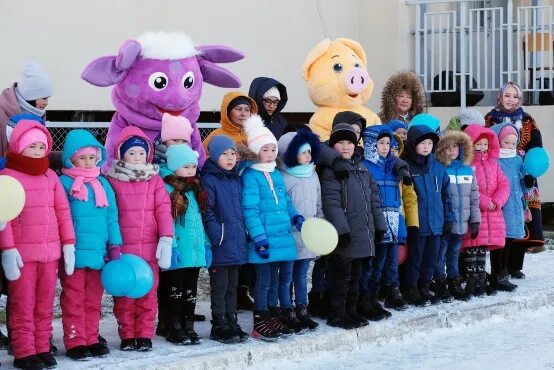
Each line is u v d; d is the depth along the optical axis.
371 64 13.12
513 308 8.65
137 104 7.36
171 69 7.38
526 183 9.30
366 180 7.60
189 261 6.64
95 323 6.44
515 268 9.89
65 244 6.14
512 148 9.27
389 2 12.95
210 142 7.02
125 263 6.18
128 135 6.51
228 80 7.90
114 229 6.34
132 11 11.29
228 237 6.85
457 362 6.92
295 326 7.17
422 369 6.70
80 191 6.25
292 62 12.64
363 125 8.02
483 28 13.41
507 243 9.21
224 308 6.93
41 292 6.10
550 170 13.23
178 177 6.75
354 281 7.51
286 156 7.26
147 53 7.36
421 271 8.39
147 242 6.51
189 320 6.83
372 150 7.86
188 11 11.73
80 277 6.30
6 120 6.88
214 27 11.94
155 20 11.47
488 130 8.88
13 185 5.68
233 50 7.88
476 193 8.60
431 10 13.59
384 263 8.09
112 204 6.37
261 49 12.35
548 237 12.75
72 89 10.93
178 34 7.56
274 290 7.12
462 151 8.51
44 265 6.07
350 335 7.27
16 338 6.02
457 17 13.73
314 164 7.44
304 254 7.22
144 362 6.21
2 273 6.21
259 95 8.27
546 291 9.18
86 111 11.05
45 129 6.14
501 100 9.98
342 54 9.09
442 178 8.34
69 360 6.25
